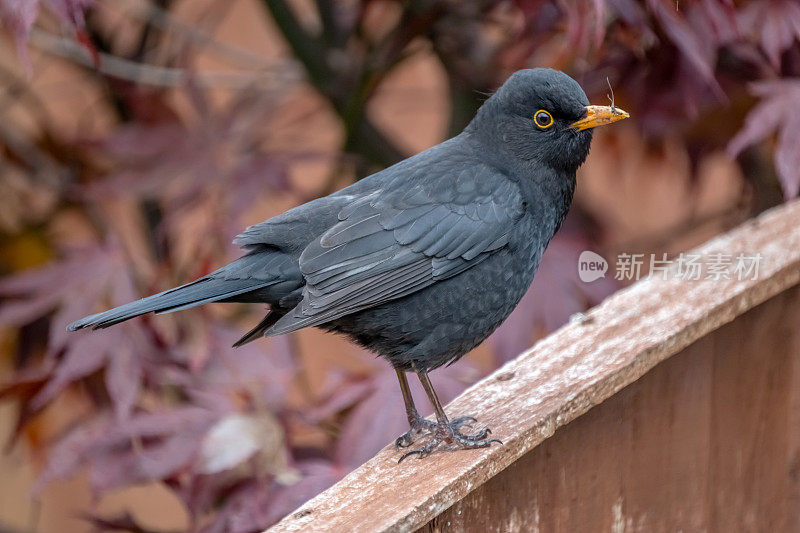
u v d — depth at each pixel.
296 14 11.74
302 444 8.47
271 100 11.44
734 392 7.84
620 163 11.74
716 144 10.37
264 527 7.53
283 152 10.33
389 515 5.79
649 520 7.45
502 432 6.41
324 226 7.55
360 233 7.47
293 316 7.21
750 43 9.45
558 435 6.75
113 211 12.75
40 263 11.55
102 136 10.38
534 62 10.17
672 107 9.53
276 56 15.27
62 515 14.79
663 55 9.34
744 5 9.16
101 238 11.27
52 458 8.28
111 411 9.04
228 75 11.97
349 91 11.55
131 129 10.35
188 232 12.01
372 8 11.52
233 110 10.91
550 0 8.66
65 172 11.56
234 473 7.98
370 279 7.37
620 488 7.21
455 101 11.81
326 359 14.43
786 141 8.74
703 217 12.07
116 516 8.66
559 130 7.82
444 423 6.65
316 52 11.59
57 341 8.87
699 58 8.52
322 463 8.06
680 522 7.66
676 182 13.94
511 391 6.89
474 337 7.71
